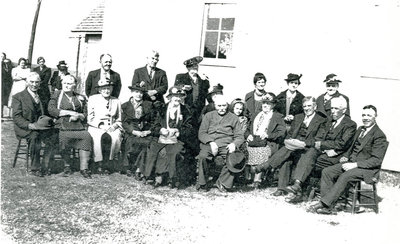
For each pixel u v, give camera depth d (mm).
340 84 7496
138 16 9602
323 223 4922
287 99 6852
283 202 5641
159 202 5242
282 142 6344
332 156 5633
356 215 5289
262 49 8172
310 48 7738
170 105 6230
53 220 4375
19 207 4602
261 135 6262
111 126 6227
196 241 4125
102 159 6113
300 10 7793
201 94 7039
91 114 6203
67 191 5293
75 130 5906
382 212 5453
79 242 3906
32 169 5730
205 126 6188
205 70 8766
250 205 5410
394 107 7160
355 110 7395
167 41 9305
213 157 6027
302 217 5082
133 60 9711
